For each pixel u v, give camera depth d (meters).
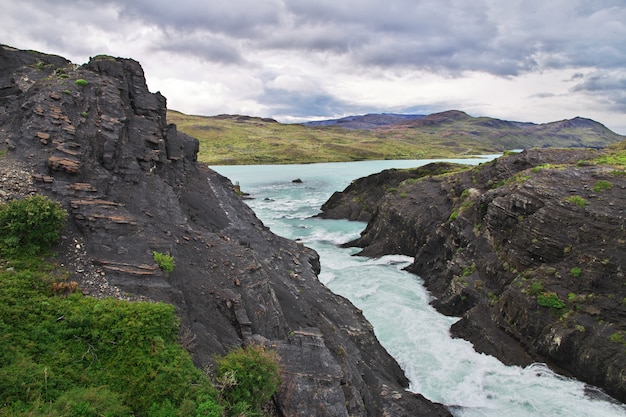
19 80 26.00
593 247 26.55
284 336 18.14
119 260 15.08
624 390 21.34
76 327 11.74
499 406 21.19
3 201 15.21
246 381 12.53
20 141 19.02
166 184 23.80
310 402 13.91
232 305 17.34
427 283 39.06
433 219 46.75
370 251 51.06
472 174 48.88
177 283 16.08
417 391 22.38
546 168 35.38
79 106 22.28
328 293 28.08
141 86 29.75
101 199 17.70
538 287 27.11
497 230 33.94
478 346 26.97
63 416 9.24
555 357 24.55
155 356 11.59
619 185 29.39
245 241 27.38
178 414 10.42
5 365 10.02
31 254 13.88
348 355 19.91
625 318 23.31
